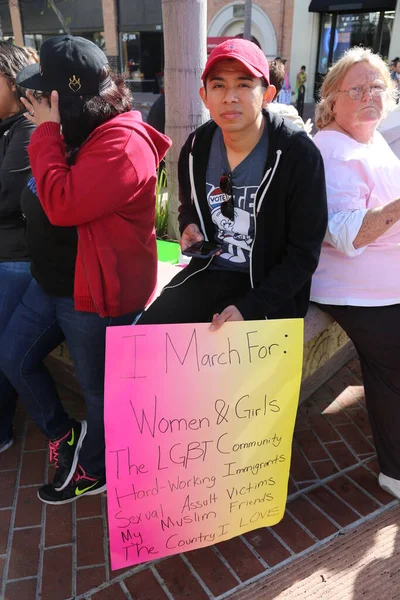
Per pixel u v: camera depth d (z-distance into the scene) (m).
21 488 2.24
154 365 1.54
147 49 20.64
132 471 1.63
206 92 1.58
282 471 1.85
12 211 2.03
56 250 1.74
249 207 1.71
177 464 1.68
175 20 3.42
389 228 1.79
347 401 2.90
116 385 1.52
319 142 1.95
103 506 2.14
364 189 1.89
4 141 1.98
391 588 1.80
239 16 17.91
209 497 1.77
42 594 1.77
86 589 1.79
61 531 2.02
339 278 2.00
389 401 2.08
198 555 1.92
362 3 15.65
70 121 1.61
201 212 1.85
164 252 3.73
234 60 1.45
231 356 1.61
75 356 1.90
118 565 1.76
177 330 1.54
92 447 2.06
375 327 1.99
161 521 1.75
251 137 1.60
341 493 2.23
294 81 17.70
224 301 1.85
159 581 1.82
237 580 1.82
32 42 21.30
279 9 16.89
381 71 1.91
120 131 1.57
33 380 2.04
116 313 1.76
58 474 2.16
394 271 1.96
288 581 1.82
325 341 2.78
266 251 1.72
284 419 1.76
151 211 1.79
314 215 1.60
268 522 1.93
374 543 1.98
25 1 20.11
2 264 2.11
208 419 1.66
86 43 1.59
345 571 1.86
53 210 1.57
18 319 1.97
